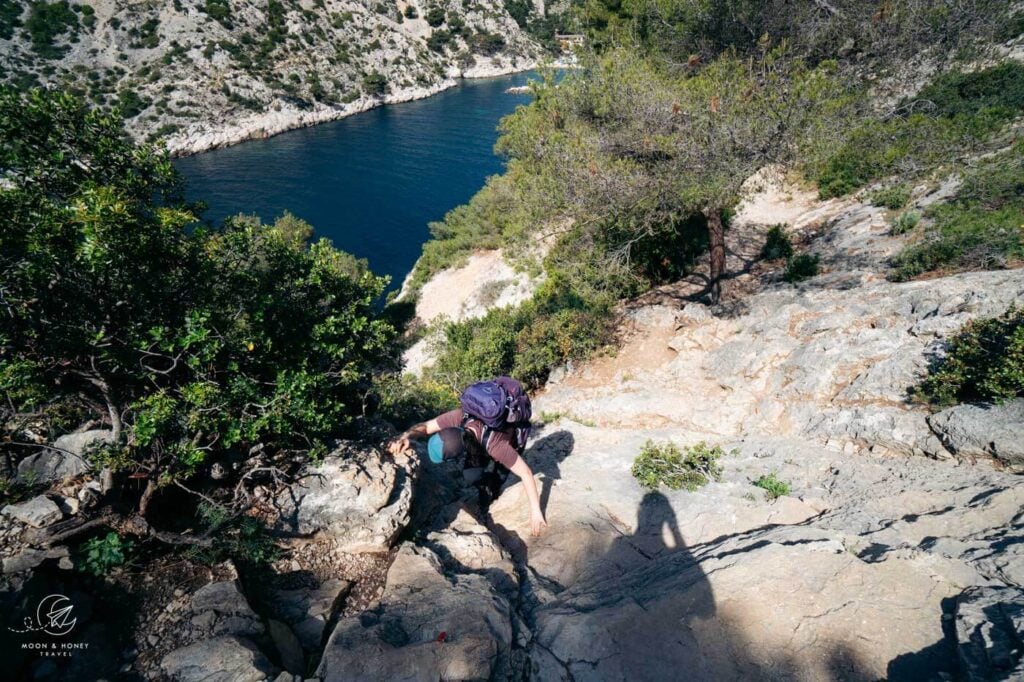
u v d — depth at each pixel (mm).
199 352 4262
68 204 4219
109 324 4102
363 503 4719
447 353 19766
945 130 13031
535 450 8656
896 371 7953
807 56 13922
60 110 4410
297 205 56656
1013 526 4539
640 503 6328
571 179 11805
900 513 5348
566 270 14820
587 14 18734
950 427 6418
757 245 18812
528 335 14320
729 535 5441
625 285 16734
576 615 4109
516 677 3562
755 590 4082
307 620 3949
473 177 64188
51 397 4246
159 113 72750
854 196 18688
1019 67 15477
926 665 3369
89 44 75750
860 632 3672
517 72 127688
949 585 3906
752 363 10109
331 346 5289
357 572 4520
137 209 4496
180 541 3961
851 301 10539
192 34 82062
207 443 4566
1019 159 12727
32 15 75438
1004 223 11445
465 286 31875
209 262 4750
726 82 11023
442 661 3283
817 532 4879
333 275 5645
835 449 7539
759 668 3576
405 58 107000
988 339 7039
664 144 10867
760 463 7355
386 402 8797
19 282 3648
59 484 4129
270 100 81812
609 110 12203
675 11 14727
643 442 8438
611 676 3598
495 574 4656
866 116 11414
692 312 13219
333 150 73562
